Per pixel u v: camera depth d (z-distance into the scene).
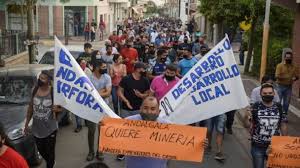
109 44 13.84
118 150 5.69
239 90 7.11
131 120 5.70
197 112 7.17
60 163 9.00
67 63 7.00
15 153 4.57
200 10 24.78
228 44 7.11
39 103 7.45
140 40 18.95
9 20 37.22
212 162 9.35
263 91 6.70
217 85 7.12
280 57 18.75
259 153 6.83
